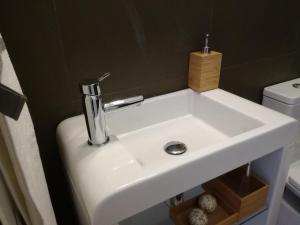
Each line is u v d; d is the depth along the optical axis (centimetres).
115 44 78
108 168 55
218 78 95
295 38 121
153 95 92
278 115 75
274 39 113
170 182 56
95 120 60
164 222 95
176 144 83
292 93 115
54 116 77
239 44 103
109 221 51
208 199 87
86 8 70
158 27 82
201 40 93
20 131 44
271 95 118
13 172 48
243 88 115
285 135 73
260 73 117
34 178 48
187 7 85
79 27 71
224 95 90
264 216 90
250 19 101
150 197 55
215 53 90
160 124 94
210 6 89
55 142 81
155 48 85
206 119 93
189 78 96
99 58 77
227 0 92
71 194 79
